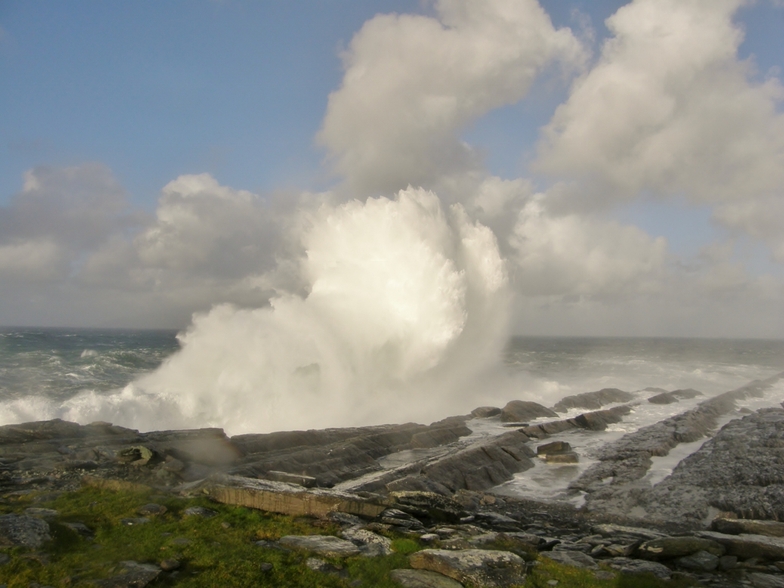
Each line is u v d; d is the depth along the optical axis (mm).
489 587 8727
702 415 31625
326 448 21156
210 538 10188
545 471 21719
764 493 16453
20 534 9289
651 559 11297
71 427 20656
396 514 12844
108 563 8836
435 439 25359
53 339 91375
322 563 9352
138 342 97188
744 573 10609
